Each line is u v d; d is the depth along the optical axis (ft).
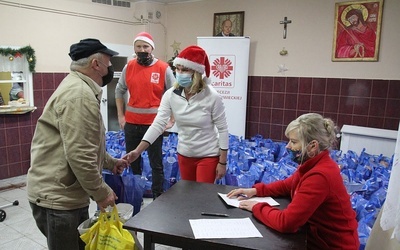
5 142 13.02
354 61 13.67
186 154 7.24
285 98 15.44
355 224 4.76
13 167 13.37
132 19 17.49
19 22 12.94
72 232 5.12
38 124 5.08
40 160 5.03
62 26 14.38
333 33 13.92
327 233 4.61
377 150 12.35
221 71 15.26
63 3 14.28
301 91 15.01
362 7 13.17
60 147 4.91
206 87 6.92
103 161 5.60
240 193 5.40
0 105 12.73
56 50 14.28
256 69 16.01
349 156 10.61
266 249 3.84
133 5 17.51
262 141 13.23
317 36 14.33
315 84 14.65
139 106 9.52
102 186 4.98
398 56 12.82
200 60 6.67
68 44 14.69
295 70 15.03
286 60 15.20
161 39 18.37
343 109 14.19
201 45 15.25
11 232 8.67
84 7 15.11
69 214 5.04
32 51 13.26
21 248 7.93
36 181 5.04
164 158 10.51
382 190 7.33
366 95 13.61
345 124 14.19
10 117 13.04
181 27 17.99
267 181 8.60
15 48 12.77
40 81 13.87
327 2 13.89
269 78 15.71
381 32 13.01
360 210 6.53
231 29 16.33
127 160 6.82
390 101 13.17
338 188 4.52
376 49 13.12
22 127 13.46
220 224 4.41
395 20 12.71
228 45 15.03
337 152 10.69
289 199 5.37
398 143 3.39
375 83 13.37
